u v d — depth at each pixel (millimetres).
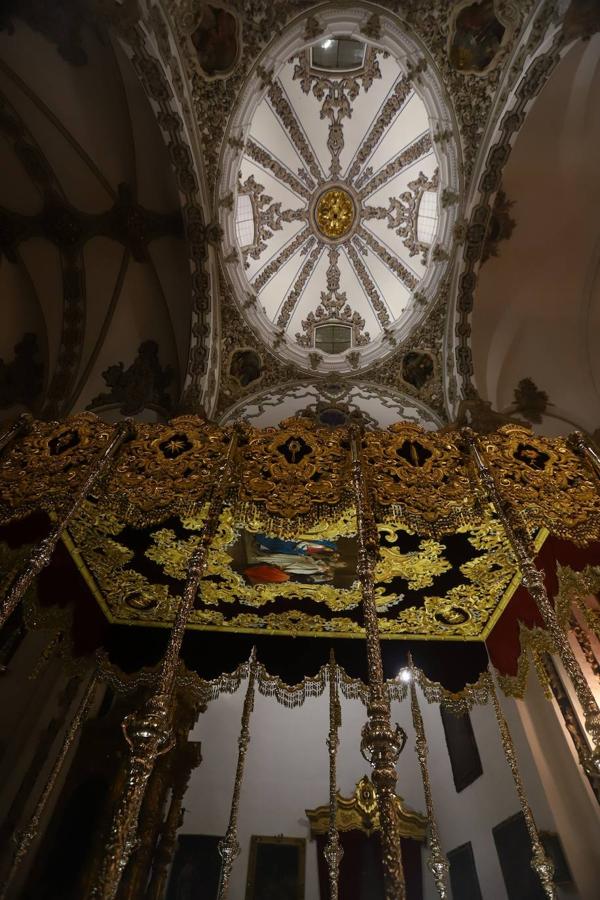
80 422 5402
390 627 7543
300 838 9203
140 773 2994
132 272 11609
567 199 10500
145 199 11086
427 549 6180
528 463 5355
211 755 10070
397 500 4980
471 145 10562
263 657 7418
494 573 6539
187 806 9297
